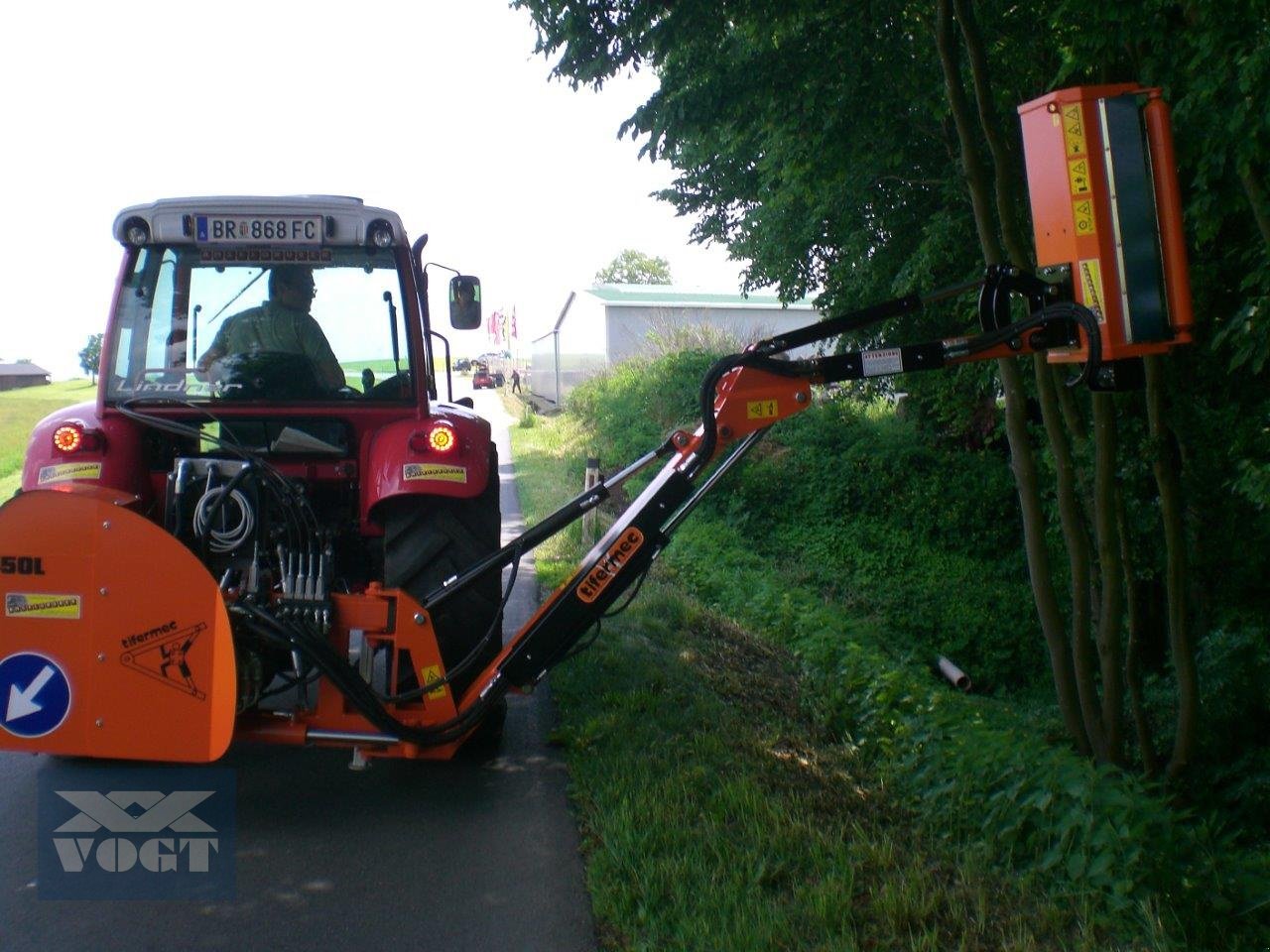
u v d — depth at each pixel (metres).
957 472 16.08
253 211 5.21
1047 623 6.33
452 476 5.04
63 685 4.19
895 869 4.11
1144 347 3.85
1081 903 3.91
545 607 4.66
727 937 3.45
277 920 3.78
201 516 4.65
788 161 8.61
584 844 4.36
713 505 15.55
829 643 8.45
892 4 7.00
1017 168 8.07
